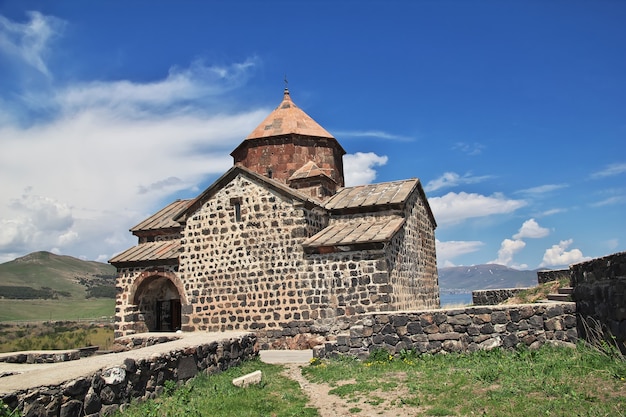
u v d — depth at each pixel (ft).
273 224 61.00
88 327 173.99
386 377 34.19
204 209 65.41
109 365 27.45
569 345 35.83
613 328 29.81
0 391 21.52
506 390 26.21
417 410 26.13
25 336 141.79
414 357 39.06
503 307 38.14
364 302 54.75
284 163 75.41
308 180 69.72
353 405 28.63
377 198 64.75
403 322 40.57
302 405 29.43
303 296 57.88
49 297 403.75
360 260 55.62
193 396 30.76
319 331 56.49
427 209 77.46
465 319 38.78
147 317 73.87
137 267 70.74
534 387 25.98
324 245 56.49
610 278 30.17
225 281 62.59
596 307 32.71
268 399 30.78
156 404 28.14
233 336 43.11
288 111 80.89
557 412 22.00
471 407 24.81
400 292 59.41
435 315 39.70
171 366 32.71
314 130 78.54
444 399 26.91
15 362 43.70
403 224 62.54
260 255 61.11
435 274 79.61
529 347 36.73
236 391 32.30
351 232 59.31
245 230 62.44
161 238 76.84
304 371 40.86
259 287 60.49
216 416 26.25
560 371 28.09
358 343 41.75
